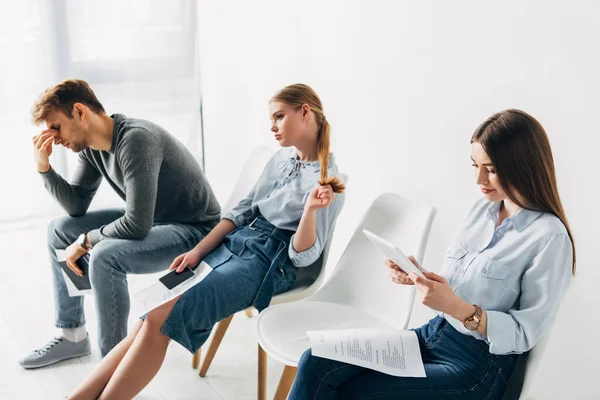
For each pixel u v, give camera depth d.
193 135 3.91
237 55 3.25
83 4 3.57
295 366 1.73
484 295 1.57
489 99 2.08
